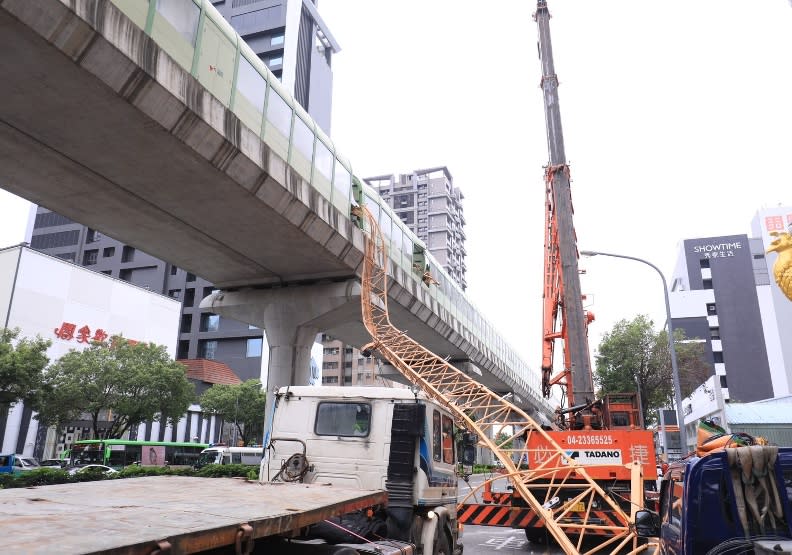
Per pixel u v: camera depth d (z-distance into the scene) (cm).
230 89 1830
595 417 1742
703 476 443
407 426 827
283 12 9419
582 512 1396
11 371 3162
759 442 505
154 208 2139
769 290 7400
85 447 3825
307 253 2595
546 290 2631
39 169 1866
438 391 2148
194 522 359
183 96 1602
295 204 2202
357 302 2895
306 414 885
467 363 4769
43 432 4550
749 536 424
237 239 2439
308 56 10756
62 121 1596
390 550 664
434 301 3703
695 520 436
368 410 864
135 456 3956
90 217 2227
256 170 1944
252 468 3008
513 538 1652
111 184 1958
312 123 2380
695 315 7375
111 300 5391
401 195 14838
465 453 1037
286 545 529
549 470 1293
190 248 2566
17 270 4569
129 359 3953
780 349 7094
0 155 1783
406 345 2659
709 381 3897
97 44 1348
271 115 2067
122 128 1622
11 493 468
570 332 1962
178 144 1694
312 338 3050
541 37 2481
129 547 284
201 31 1706
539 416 4606
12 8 1191
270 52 9344
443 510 891
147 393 3912
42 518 346
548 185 2558
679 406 2191
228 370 7256
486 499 1562
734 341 7219
